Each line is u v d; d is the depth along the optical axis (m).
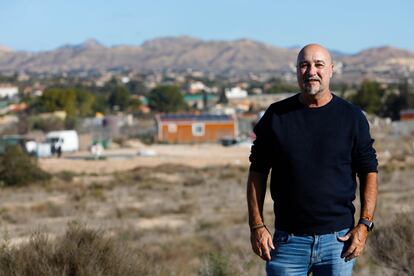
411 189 32.72
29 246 8.32
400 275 9.13
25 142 77.81
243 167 59.09
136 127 112.06
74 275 8.03
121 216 27.77
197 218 26.52
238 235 19.69
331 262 5.22
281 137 5.27
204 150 83.06
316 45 5.31
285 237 5.29
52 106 135.00
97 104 161.75
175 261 14.60
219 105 183.38
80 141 87.81
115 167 61.94
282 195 5.29
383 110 128.38
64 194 40.50
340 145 5.20
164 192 40.41
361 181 5.33
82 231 8.67
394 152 70.62
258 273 10.12
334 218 5.21
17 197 38.91
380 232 9.63
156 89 169.25
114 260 8.35
